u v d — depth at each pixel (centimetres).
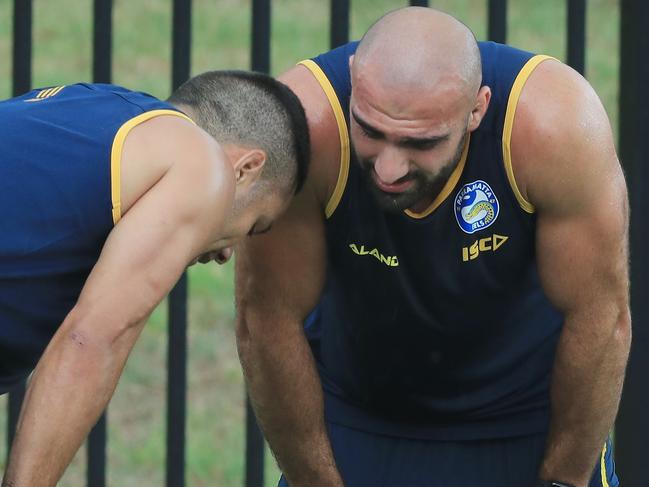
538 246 1089
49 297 968
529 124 1033
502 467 1238
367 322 1159
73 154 952
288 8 3688
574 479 1197
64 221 948
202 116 1019
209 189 945
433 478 1241
